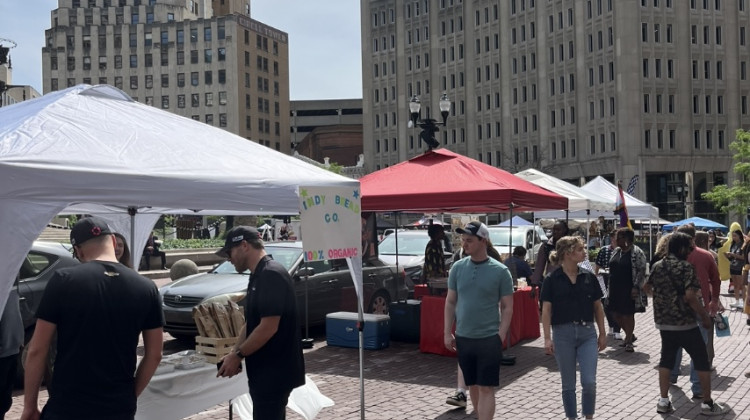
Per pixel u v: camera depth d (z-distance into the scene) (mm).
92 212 8086
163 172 5434
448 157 12086
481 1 86625
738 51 71625
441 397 8609
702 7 70438
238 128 114500
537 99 79688
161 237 45531
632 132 67938
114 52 118938
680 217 69750
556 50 77000
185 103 116500
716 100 70938
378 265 14883
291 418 7695
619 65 68625
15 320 5660
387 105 98312
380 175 12008
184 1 121312
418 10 94438
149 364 4109
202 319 6367
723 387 9078
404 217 60594
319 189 6285
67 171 4918
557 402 8328
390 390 8992
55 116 5746
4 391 5656
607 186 21984
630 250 11586
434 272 13164
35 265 9547
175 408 5848
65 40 119438
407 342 12641
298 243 13812
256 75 119750
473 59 87750
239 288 11945
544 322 6777
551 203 11898
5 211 4707
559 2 76500
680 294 7574
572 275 6766
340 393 8836
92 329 3814
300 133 148125
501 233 21703
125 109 6492
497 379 6402
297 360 5109
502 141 84125
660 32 69250
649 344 12477
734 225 17922
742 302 18609
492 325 6402
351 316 12320
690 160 69438
